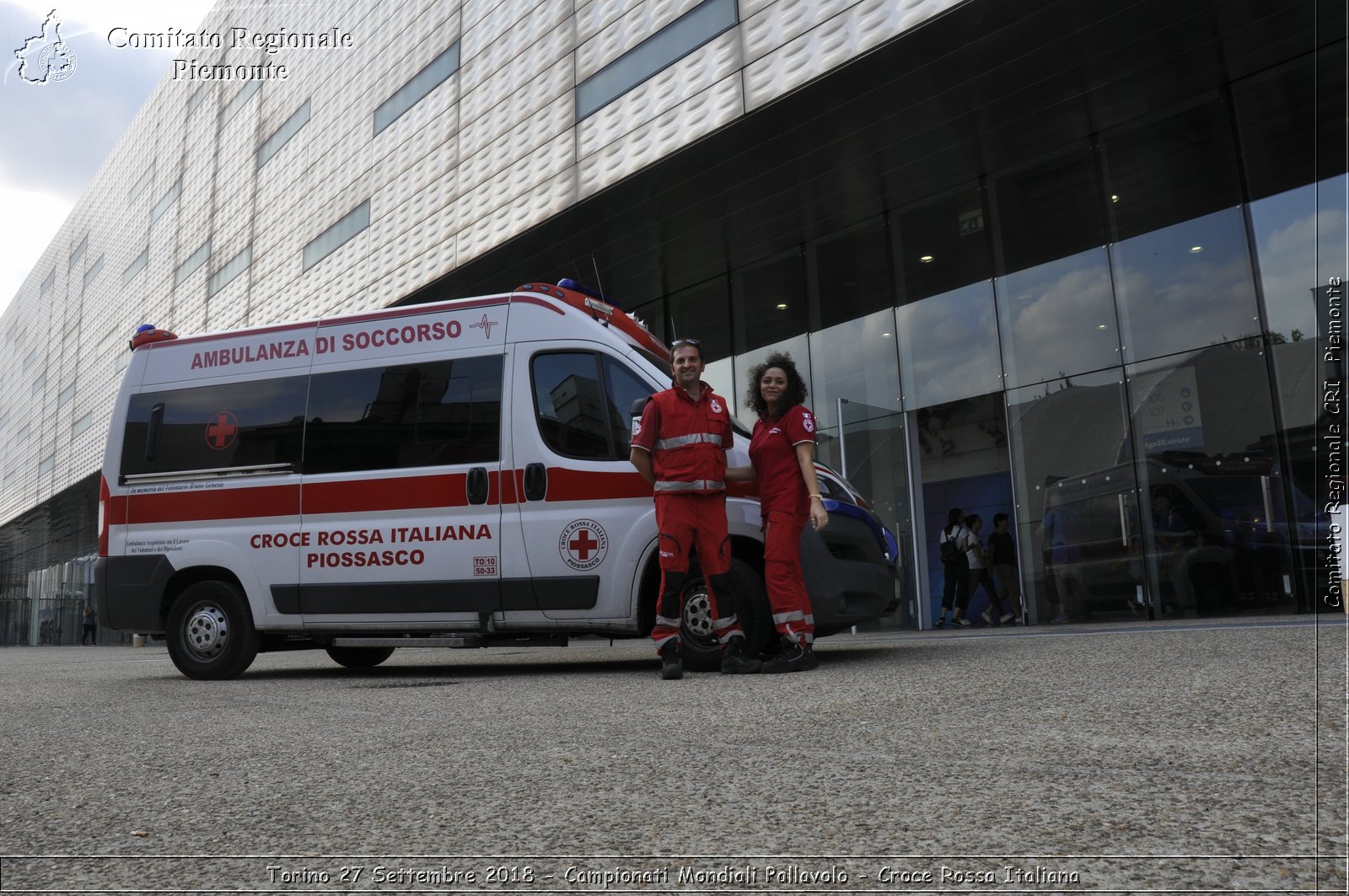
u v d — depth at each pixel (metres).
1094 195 10.78
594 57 13.16
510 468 5.85
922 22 9.07
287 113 21.94
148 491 6.70
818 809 1.87
